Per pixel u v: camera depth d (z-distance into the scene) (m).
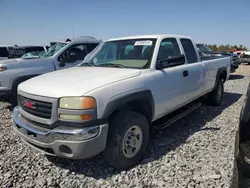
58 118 2.78
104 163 3.38
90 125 2.73
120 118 3.06
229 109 6.21
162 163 3.34
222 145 3.88
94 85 2.90
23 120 3.21
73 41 7.43
